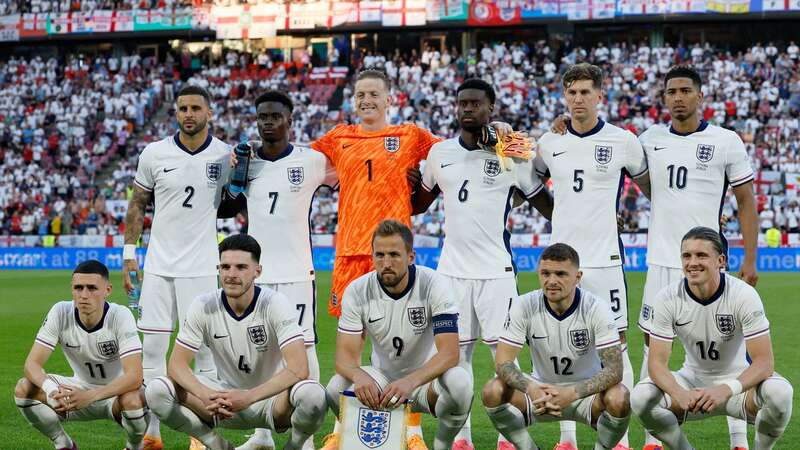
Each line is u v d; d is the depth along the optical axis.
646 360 6.44
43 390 5.59
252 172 6.71
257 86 31.66
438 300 5.60
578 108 6.40
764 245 21.98
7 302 15.89
